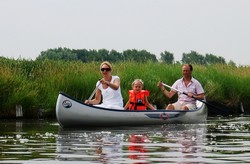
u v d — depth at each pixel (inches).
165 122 627.2
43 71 840.9
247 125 617.6
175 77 912.3
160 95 847.7
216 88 940.6
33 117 745.6
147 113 613.3
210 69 1031.0
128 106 637.3
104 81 595.5
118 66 941.2
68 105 578.2
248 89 978.1
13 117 735.1
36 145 414.3
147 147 398.6
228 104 951.0
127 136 484.1
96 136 484.7
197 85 663.8
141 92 632.4
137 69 908.0
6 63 885.8
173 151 376.2
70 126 586.6
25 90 745.6
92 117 585.6
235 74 1031.0
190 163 324.8
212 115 839.7
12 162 329.4
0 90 733.3
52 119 726.5
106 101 602.9
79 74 822.5
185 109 655.1
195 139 454.0
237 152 370.0
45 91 773.9
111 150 382.9
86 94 790.5
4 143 429.4
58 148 394.9
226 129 558.9
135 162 329.4
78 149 388.8
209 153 365.7
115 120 596.4
